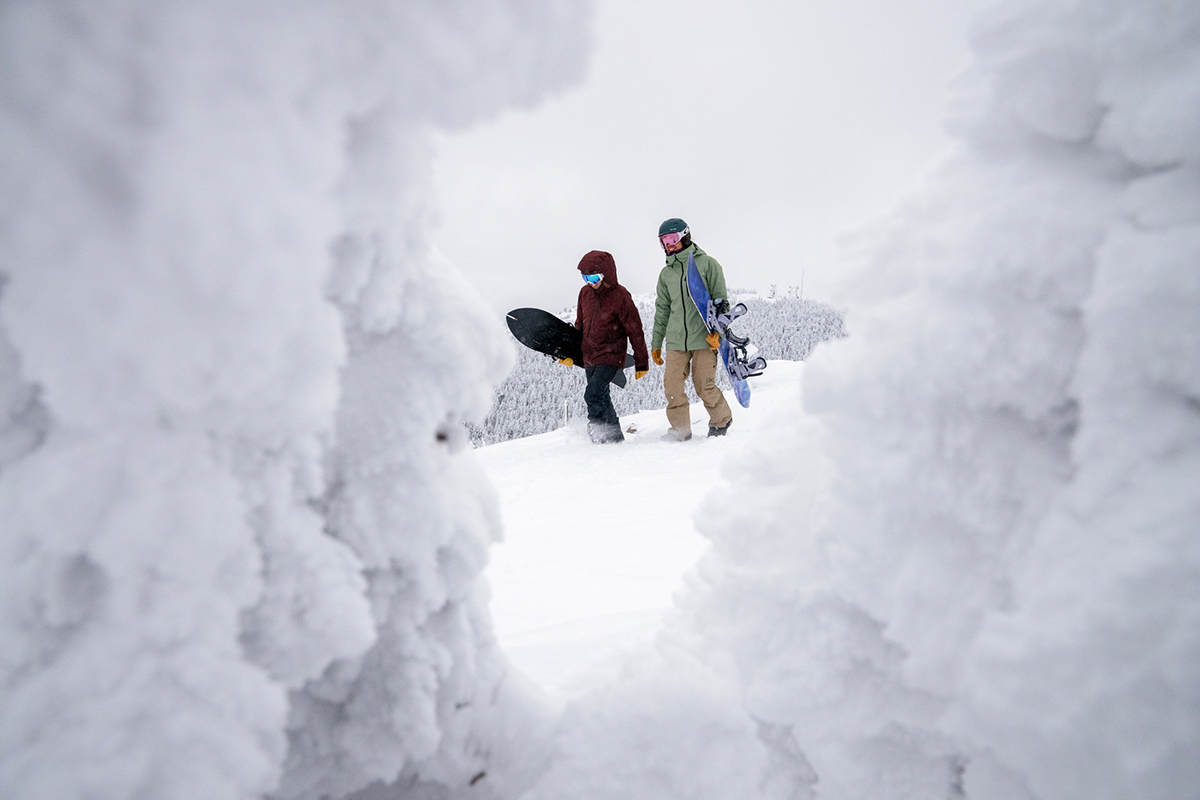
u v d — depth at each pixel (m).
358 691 0.63
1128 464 0.44
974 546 0.55
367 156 0.47
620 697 0.74
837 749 0.65
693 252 5.11
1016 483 0.52
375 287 0.58
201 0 0.33
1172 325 0.43
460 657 0.69
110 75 0.31
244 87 0.34
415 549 0.61
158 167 0.32
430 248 0.69
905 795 0.63
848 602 0.62
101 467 0.39
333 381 0.45
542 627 1.47
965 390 0.53
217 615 0.42
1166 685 0.38
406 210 0.53
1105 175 0.52
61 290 0.34
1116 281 0.45
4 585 0.40
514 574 1.98
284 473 0.48
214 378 0.36
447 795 0.72
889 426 0.57
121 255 0.33
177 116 0.32
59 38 0.31
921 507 0.56
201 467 0.42
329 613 0.49
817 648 0.66
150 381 0.36
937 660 0.54
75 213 0.33
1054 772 0.43
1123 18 0.47
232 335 0.35
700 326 5.02
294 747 0.60
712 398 5.11
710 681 0.73
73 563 0.41
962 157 0.61
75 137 0.32
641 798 0.68
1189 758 0.37
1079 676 0.41
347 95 0.39
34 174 0.32
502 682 0.78
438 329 0.63
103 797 0.38
